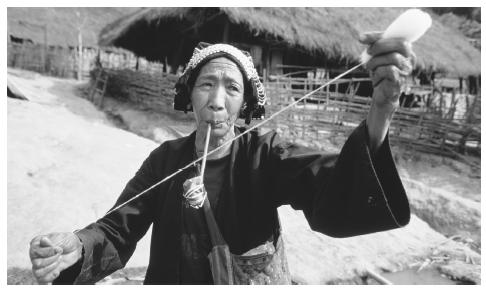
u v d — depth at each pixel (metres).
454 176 8.14
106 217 1.32
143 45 15.57
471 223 5.54
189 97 1.38
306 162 1.17
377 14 13.77
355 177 0.99
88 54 24.89
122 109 11.49
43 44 22.83
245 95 1.29
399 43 0.89
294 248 3.98
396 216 1.03
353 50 10.97
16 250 3.28
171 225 1.25
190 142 1.38
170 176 1.22
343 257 3.93
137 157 6.12
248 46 11.11
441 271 4.03
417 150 9.30
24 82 12.86
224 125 1.22
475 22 26.03
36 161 5.17
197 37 12.61
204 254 1.21
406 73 0.90
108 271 1.27
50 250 1.06
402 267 4.08
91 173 5.09
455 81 19.91
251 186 1.23
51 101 10.89
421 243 4.75
